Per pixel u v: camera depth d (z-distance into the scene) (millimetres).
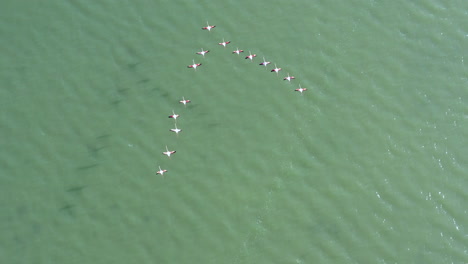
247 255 76562
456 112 84750
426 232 77688
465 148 82500
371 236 77438
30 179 81312
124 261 76438
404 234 77562
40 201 80000
